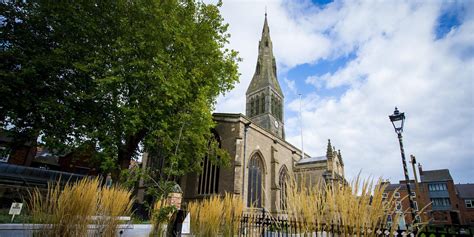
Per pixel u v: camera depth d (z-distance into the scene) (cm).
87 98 1150
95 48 1246
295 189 404
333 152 3148
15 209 564
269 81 4803
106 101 1287
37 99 1150
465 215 4281
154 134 1271
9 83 1065
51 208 460
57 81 1221
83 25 1216
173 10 1457
